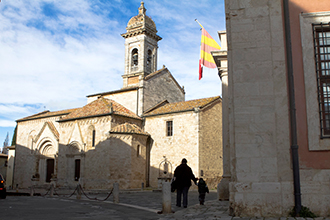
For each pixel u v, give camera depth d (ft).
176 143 116.06
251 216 33.14
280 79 35.22
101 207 46.47
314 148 33.60
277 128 34.40
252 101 35.24
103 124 113.70
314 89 34.71
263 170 33.83
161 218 34.47
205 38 77.66
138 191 101.35
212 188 112.78
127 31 153.48
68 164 121.60
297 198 32.45
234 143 35.45
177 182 46.60
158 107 137.28
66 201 57.67
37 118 159.84
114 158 108.99
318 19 35.76
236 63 36.22
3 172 207.10
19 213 36.19
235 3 37.22
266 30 36.19
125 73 151.12
